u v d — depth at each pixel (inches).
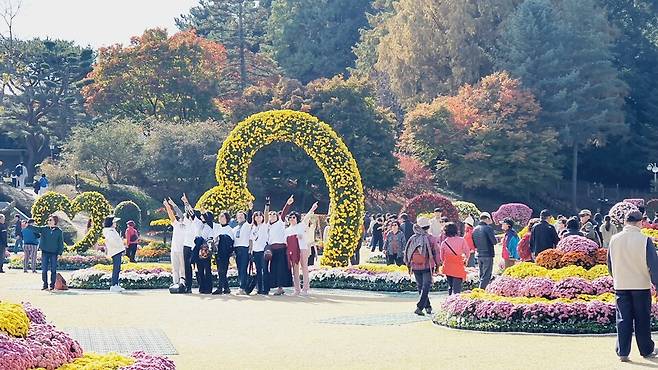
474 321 684.1
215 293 1008.2
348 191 1182.3
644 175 3412.9
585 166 3415.4
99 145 2618.1
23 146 3257.9
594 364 530.3
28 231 1342.3
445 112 2923.2
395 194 2913.4
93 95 3046.3
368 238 2020.2
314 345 615.8
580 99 3073.3
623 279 550.0
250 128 1195.9
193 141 2632.9
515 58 3097.9
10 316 408.5
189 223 1021.2
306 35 3922.2
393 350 590.2
